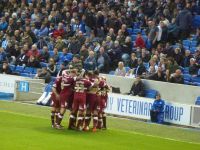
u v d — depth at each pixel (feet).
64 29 261.44
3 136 142.00
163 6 246.06
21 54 251.19
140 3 259.80
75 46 242.17
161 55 210.79
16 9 293.43
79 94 155.33
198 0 249.14
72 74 156.35
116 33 247.50
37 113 190.80
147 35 239.09
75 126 159.63
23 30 271.28
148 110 187.01
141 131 164.76
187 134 164.04
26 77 233.35
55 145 133.28
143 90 203.72
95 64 221.87
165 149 136.26
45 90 215.10
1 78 239.09
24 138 140.67
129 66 221.46
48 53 247.91
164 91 203.72
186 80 209.36
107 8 260.01
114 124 175.73
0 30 282.15
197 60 210.38
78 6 268.62
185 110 180.45
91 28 253.85
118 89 211.20
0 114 183.52
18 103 215.72
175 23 233.14
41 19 275.80
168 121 183.73
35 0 291.38
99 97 158.40
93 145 136.26
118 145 138.21
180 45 219.00
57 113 158.20
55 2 284.00
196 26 244.42
